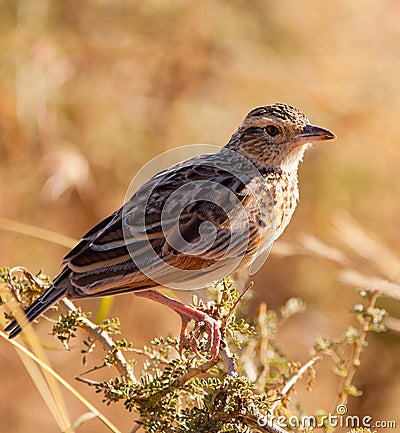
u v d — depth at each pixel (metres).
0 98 14.07
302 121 9.82
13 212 13.92
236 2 15.52
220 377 7.65
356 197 14.91
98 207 14.27
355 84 15.44
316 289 14.27
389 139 14.95
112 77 14.80
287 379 8.47
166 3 15.03
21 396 13.59
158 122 14.75
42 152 14.01
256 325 9.18
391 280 11.04
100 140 14.38
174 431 6.90
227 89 15.09
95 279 8.02
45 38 14.30
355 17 16.02
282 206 9.71
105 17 15.10
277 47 15.56
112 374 13.50
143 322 13.59
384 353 14.05
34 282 8.30
